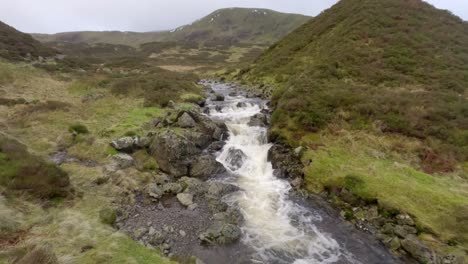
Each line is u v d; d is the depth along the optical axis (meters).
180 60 88.19
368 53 32.66
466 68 28.16
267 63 46.59
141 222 11.83
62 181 12.31
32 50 49.88
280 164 17.88
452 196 12.93
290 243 11.31
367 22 38.50
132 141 17.81
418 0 43.59
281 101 23.86
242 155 18.95
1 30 51.38
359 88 24.75
